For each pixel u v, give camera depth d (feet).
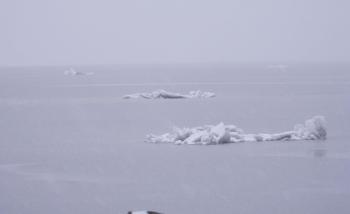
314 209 129.90
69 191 146.41
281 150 191.83
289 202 134.82
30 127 267.39
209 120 285.84
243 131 244.01
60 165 176.55
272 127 258.57
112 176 161.07
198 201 136.26
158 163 175.83
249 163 173.88
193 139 206.18
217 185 149.89
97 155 190.60
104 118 299.79
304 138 210.79
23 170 170.50
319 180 153.99
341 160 176.55
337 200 136.15
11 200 139.23
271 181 153.38
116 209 131.34
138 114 314.96
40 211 130.82
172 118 295.48
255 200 136.67
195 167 169.78
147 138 217.77
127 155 189.26
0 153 197.88
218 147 198.39
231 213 127.34
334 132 232.94
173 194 142.20
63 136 236.63
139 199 138.31
